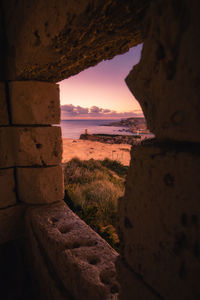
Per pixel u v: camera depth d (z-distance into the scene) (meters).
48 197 2.27
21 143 2.12
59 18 1.08
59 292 1.38
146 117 0.79
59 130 2.24
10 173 2.27
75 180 5.77
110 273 1.25
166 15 0.56
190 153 0.54
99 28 0.96
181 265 0.58
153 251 0.69
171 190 0.60
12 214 2.31
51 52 1.33
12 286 2.41
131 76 0.83
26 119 2.08
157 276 0.68
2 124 2.16
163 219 0.64
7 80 2.16
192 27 0.49
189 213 0.55
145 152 0.70
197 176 0.52
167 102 0.61
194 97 0.51
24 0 1.49
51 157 2.22
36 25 1.35
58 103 2.20
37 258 1.89
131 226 0.81
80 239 1.59
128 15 0.82
